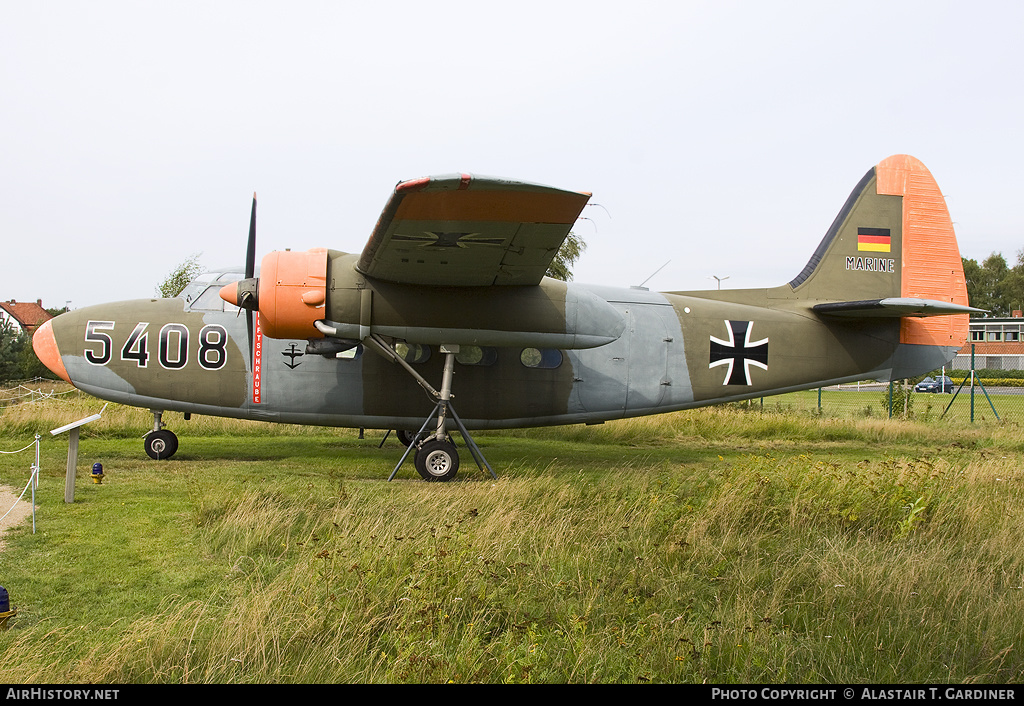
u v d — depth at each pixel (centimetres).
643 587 554
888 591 541
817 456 1365
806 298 1261
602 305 1020
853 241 1280
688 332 1194
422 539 624
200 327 1109
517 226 781
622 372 1166
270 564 594
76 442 790
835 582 562
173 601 511
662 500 782
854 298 1272
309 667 413
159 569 577
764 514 743
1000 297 8219
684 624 500
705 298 1256
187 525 699
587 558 609
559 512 749
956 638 487
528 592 532
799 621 523
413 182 676
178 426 1504
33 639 445
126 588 535
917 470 944
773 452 1426
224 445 1341
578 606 514
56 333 1105
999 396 3559
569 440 1595
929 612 519
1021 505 796
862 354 1252
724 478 873
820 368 1238
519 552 611
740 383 1211
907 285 1293
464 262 888
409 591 501
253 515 681
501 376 1132
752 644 461
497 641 461
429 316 962
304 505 746
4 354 3191
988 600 535
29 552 609
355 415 1122
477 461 1027
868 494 797
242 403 1114
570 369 1149
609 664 438
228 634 429
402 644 444
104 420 1466
